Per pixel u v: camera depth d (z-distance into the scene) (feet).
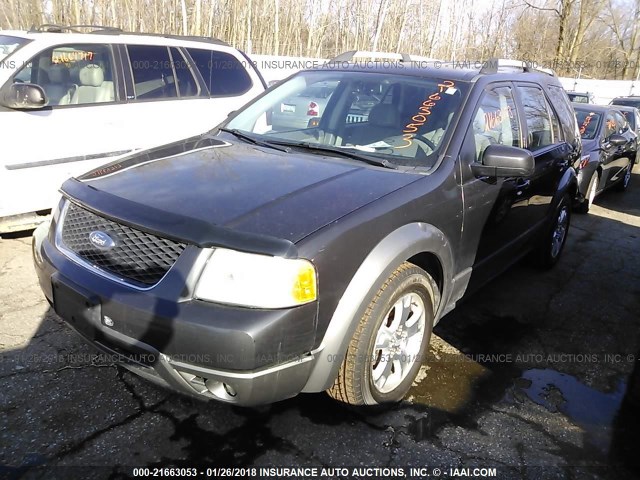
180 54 18.61
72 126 15.38
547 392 10.12
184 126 18.22
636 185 36.22
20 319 11.25
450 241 9.81
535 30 91.71
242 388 6.93
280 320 6.82
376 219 8.02
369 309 8.11
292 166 9.42
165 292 7.02
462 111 10.58
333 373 7.78
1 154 13.84
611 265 17.87
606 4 96.12
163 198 8.00
